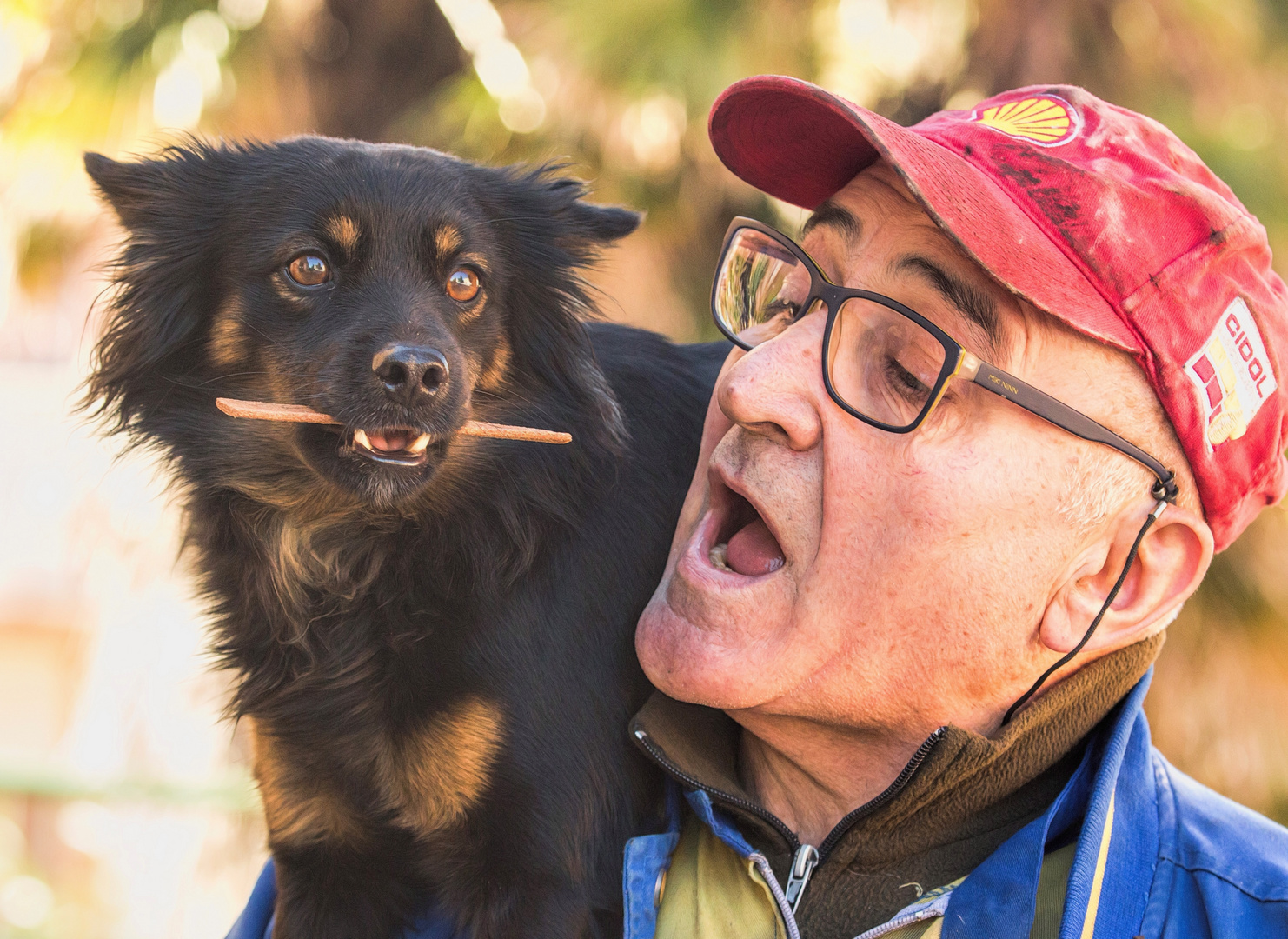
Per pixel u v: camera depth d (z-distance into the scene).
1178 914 1.55
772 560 1.80
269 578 2.22
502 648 2.04
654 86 4.33
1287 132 4.74
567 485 2.19
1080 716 1.66
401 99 5.45
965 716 1.68
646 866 1.74
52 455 5.71
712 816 1.69
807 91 1.69
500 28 4.64
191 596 2.43
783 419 1.69
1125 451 1.59
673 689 1.74
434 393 2.14
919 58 5.02
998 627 1.62
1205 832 1.64
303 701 2.11
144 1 5.06
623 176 4.50
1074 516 1.60
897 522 1.62
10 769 4.95
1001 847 1.56
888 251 1.72
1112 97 4.70
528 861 1.97
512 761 2.00
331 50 5.39
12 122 5.05
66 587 9.88
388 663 2.08
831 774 1.77
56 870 7.20
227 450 2.33
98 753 5.14
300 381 2.26
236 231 2.36
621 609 2.11
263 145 2.46
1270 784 4.26
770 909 1.64
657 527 2.19
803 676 1.67
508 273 2.48
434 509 2.16
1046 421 1.58
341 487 2.14
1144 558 1.67
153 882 5.18
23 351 8.11
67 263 5.25
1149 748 1.74
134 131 4.95
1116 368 1.58
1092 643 1.65
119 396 2.42
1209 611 4.25
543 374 2.41
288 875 2.12
